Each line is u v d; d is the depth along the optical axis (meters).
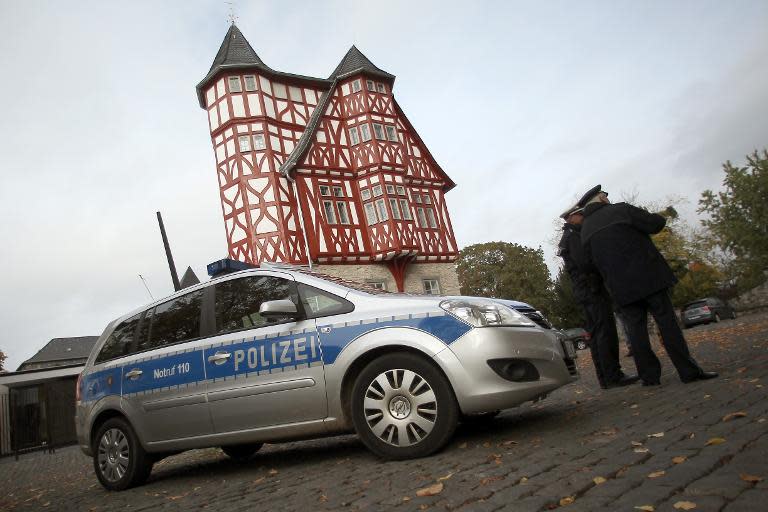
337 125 28.80
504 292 54.44
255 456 6.45
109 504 4.84
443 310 4.28
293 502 3.50
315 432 4.54
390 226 27.48
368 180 28.23
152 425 5.28
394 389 4.21
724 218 19.52
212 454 7.72
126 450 5.55
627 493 2.55
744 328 13.62
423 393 4.15
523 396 4.11
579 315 36.47
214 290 5.34
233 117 27.03
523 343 4.23
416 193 30.28
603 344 6.79
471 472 3.40
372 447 4.25
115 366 5.70
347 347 4.41
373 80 29.58
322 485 3.85
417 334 4.23
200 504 4.04
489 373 4.05
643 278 5.68
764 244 18.84
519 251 55.09
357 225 27.81
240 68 27.47
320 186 27.31
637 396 5.45
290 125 28.36
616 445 3.50
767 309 33.25
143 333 5.69
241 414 4.76
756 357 6.73
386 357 4.26
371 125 28.53
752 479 2.41
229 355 4.89
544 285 54.12
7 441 18.94
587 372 10.42
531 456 3.59
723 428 3.42
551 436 4.19
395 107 30.61
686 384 5.54
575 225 6.87
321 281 4.83
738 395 4.39
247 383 4.74
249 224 25.98
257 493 4.04
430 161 31.59
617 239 5.82
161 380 5.25
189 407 5.02
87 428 5.83
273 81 28.61
